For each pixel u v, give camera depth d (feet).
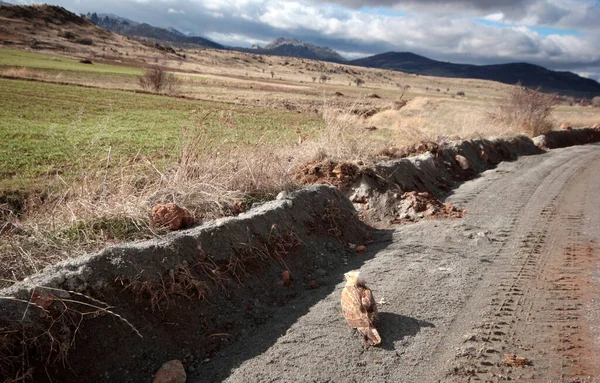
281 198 22.33
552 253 21.26
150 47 631.56
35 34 505.66
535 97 75.41
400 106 128.88
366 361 12.51
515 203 31.12
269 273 17.43
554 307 15.78
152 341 12.69
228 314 14.71
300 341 13.42
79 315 12.01
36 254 15.35
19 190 26.81
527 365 12.41
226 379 11.86
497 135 60.59
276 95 179.42
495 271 18.97
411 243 22.53
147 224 17.62
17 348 10.75
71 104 85.81
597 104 208.13
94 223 17.47
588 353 13.04
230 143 29.78
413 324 14.44
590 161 51.49
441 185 36.24
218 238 16.74
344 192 29.66
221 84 231.71
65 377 11.05
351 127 38.60
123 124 63.98
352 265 20.12
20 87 107.04
